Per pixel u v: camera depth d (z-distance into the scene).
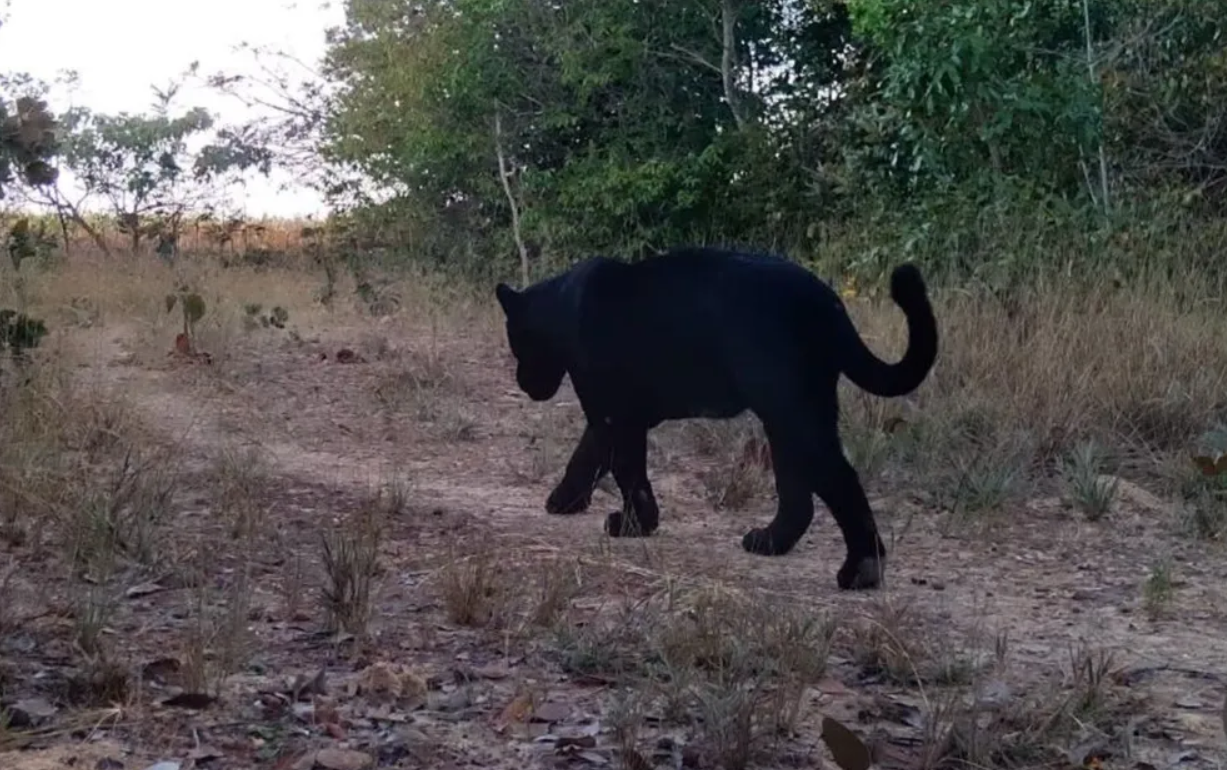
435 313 13.33
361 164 20.25
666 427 9.11
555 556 5.99
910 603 5.70
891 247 12.66
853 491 5.95
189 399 9.27
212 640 4.69
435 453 8.53
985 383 9.16
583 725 4.18
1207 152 13.32
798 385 5.94
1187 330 9.80
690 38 19.19
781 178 17.70
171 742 3.89
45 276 12.63
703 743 4.00
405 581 5.68
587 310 6.56
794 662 4.64
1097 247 11.57
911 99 12.75
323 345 11.49
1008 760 4.04
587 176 18.48
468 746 4.00
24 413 7.26
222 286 14.20
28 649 4.55
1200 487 7.74
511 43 18.89
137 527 5.85
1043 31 13.35
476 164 19.45
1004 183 12.38
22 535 5.83
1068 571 6.46
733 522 7.19
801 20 19.08
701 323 6.17
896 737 4.20
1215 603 5.98
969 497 7.45
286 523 6.52
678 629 4.82
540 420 9.37
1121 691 4.70
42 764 3.68
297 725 4.07
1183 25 13.33
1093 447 8.10
